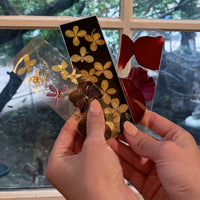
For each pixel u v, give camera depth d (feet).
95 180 0.63
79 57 0.71
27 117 0.98
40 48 0.75
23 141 1.00
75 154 0.77
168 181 0.65
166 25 0.90
